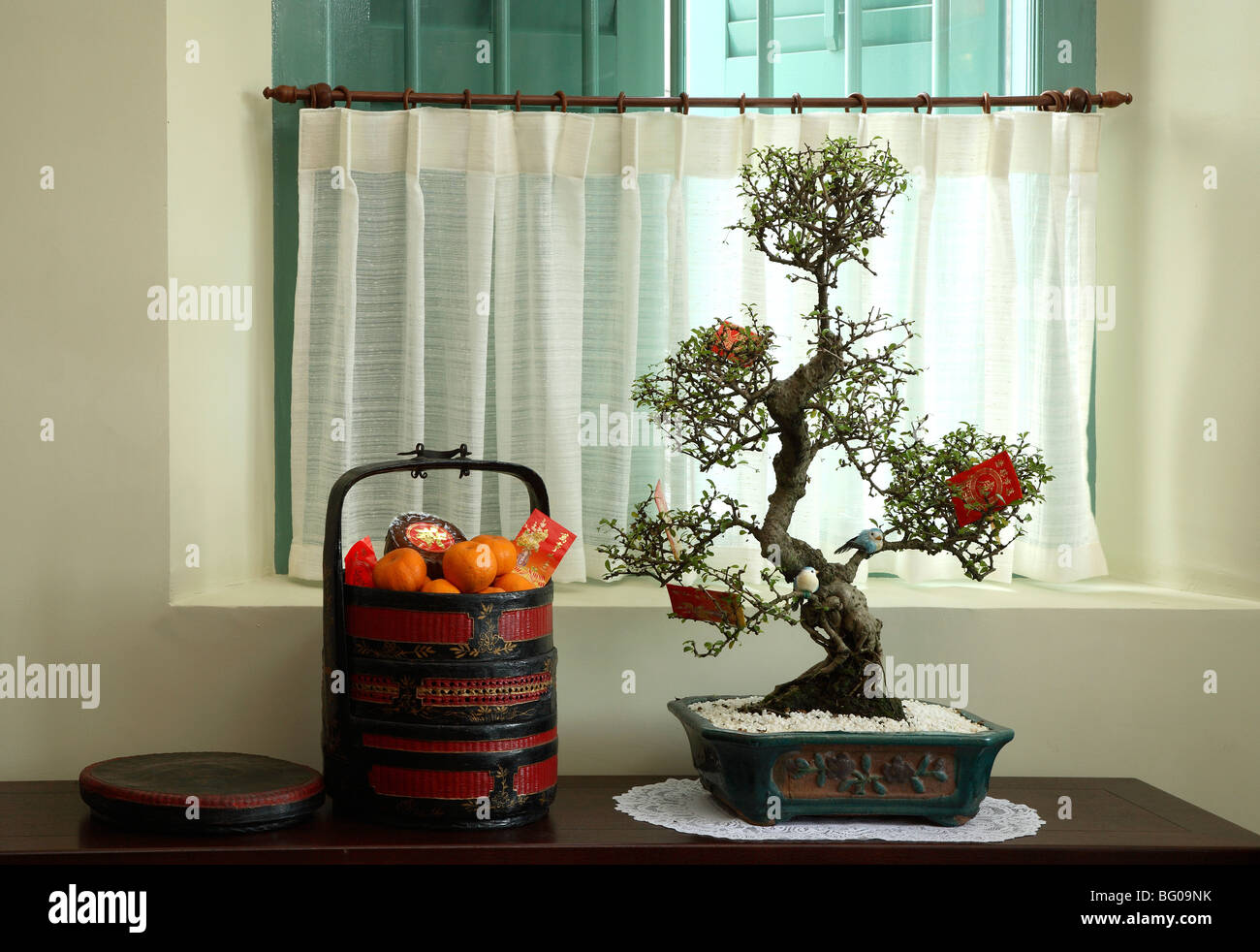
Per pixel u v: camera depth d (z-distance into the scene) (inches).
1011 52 76.9
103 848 51.1
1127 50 74.9
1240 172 68.1
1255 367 67.6
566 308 71.0
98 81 62.9
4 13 62.6
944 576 73.0
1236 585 68.9
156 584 64.2
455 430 71.3
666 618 66.1
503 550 56.1
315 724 65.1
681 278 70.3
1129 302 75.4
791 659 66.5
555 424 70.3
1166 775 66.7
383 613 53.7
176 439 64.3
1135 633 66.5
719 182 71.5
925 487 56.7
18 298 63.1
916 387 71.2
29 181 62.9
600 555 72.7
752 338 55.9
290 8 73.9
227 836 52.6
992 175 71.4
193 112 65.6
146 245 63.1
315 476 71.2
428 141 70.8
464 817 53.5
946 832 53.7
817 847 51.6
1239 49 68.1
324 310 71.3
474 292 70.3
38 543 63.7
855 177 54.9
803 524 71.7
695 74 77.2
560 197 71.2
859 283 71.1
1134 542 75.4
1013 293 71.2
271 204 74.4
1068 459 71.7
